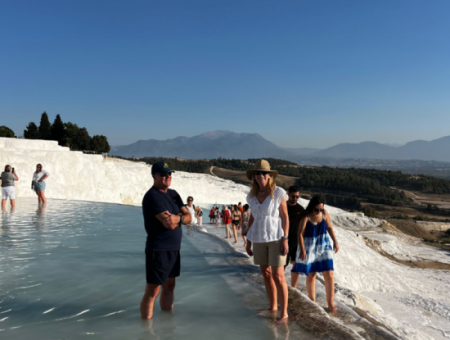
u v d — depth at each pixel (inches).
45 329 150.6
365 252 961.5
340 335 151.9
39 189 684.7
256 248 182.5
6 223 445.1
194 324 160.7
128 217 558.3
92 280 222.2
